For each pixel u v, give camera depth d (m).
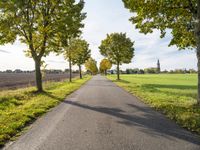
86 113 9.73
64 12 18.61
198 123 7.57
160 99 14.18
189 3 11.18
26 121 8.11
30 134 6.57
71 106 11.72
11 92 18.41
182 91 21.30
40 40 19.62
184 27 12.44
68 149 5.32
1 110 10.13
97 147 5.43
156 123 7.87
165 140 5.95
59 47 20.44
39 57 19.53
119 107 11.34
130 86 27.03
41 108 10.83
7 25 16.77
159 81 44.06
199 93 11.08
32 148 5.42
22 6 16.19
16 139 6.12
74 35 19.73
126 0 12.16
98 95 17.30
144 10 11.82
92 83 35.62
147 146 5.48
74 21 18.72
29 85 29.31
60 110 10.55
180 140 5.95
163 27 12.53
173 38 13.06
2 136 6.15
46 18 18.00
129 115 9.26
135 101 13.70
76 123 7.86
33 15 18.06
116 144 5.64
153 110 10.50
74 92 19.95
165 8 11.52
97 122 8.00
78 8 18.77
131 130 6.93
